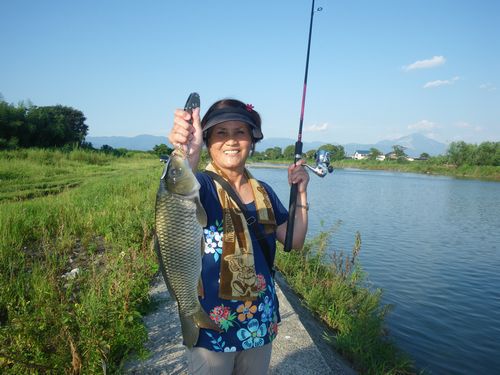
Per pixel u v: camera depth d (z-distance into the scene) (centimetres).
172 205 204
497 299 860
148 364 372
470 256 1231
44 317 353
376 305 682
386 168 9488
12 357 306
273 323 223
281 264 848
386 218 1942
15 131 3488
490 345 646
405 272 1033
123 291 434
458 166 8150
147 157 5081
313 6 329
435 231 1641
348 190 3538
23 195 1388
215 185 221
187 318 204
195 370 209
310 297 668
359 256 1170
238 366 219
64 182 1836
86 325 345
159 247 209
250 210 225
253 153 245
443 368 569
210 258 210
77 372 319
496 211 2316
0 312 462
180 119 206
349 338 515
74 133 4600
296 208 261
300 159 264
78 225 910
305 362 405
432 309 785
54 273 556
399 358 536
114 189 1516
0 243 692
